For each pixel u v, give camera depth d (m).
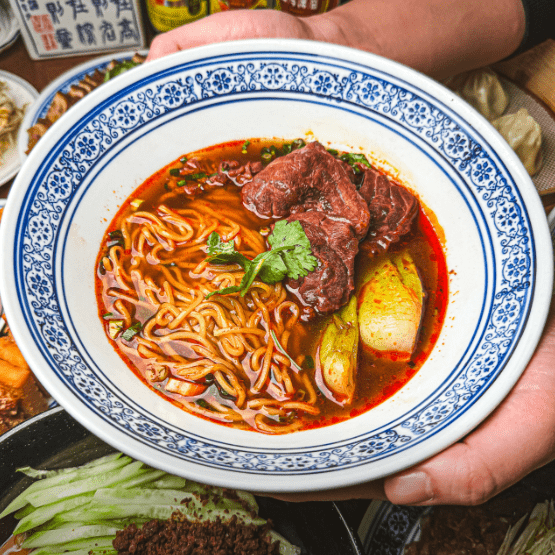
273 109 0.36
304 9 0.45
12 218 0.30
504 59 0.46
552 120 0.44
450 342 0.32
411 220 0.35
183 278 0.35
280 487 0.27
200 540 0.35
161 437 0.28
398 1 0.44
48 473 0.36
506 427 0.32
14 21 0.46
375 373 0.33
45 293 0.30
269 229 0.36
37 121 0.44
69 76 0.45
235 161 0.37
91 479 0.36
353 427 0.31
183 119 0.35
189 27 0.39
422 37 0.44
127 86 0.33
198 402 0.32
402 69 0.34
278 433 0.31
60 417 0.35
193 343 0.34
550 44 0.46
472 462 0.31
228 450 0.29
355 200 0.35
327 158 0.35
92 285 0.33
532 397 0.32
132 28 0.45
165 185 0.36
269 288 0.35
